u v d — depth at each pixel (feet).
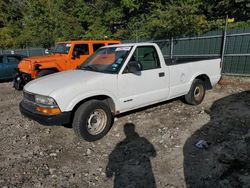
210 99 21.22
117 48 15.65
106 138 13.84
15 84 29.63
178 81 17.28
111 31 69.56
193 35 34.96
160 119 16.40
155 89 15.81
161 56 16.20
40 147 13.10
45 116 11.94
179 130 14.40
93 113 13.16
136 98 14.85
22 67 29.30
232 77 29.45
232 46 29.58
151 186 9.28
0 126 16.62
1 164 11.43
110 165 11.00
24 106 13.80
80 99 12.41
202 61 19.07
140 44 15.12
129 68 14.05
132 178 9.89
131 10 57.47
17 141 13.97
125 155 11.84
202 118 16.22
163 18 42.06
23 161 11.65
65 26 79.05
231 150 11.60
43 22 89.40
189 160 11.00
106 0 66.39
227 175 9.68
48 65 27.45
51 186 9.61
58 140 13.92
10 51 76.28
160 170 10.34
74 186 9.57
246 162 10.50
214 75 20.39
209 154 11.39
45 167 11.03
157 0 51.62
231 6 39.19
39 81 14.15
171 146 12.46
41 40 85.25
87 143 13.35
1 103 23.88
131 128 15.08
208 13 43.16
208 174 9.84
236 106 18.47
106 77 13.43
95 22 70.03
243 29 28.14
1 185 9.73
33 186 9.64
